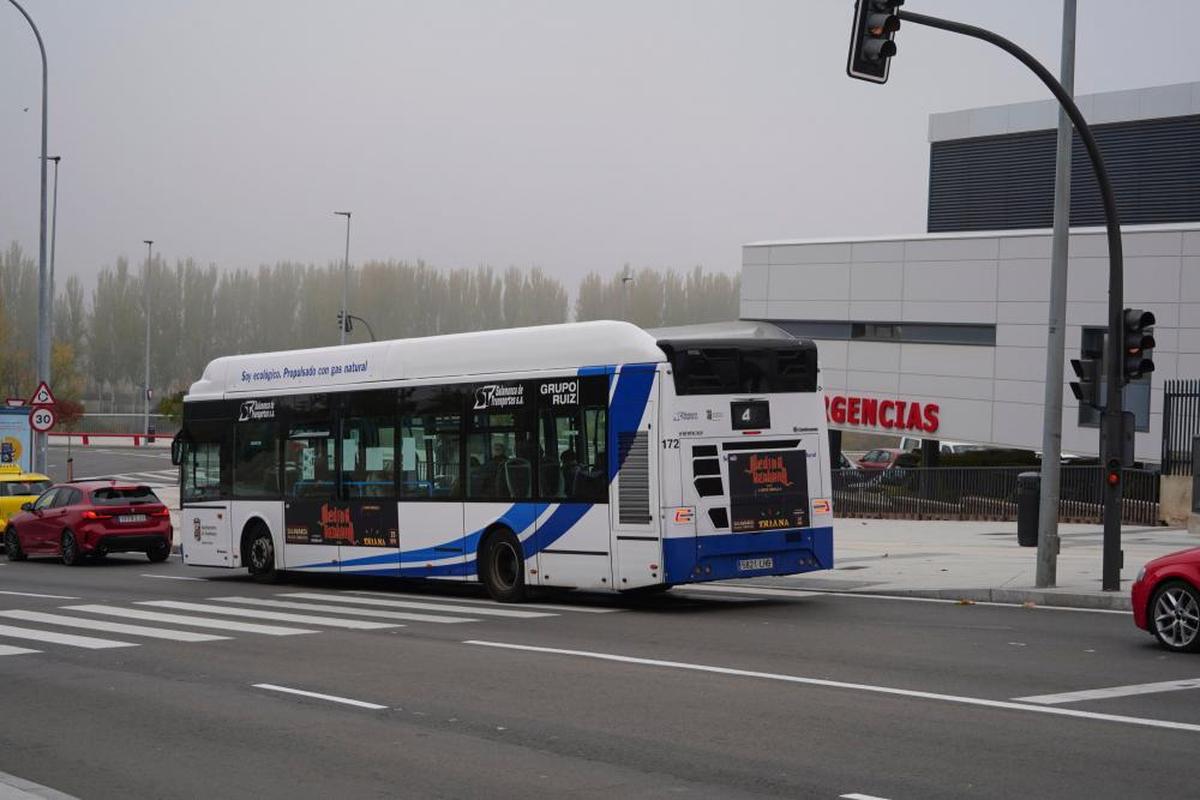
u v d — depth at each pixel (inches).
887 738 357.1
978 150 2044.8
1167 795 294.8
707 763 331.9
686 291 4640.8
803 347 706.2
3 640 593.6
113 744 371.9
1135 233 1700.3
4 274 4630.9
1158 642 542.3
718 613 676.7
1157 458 1675.7
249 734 380.5
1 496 1233.4
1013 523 1374.3
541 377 713.0
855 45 605.0
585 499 688.4
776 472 690.8
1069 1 721.6
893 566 904.9
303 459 869.8
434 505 773.3
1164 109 1823.3
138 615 695.1
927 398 1903.3
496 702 420.8
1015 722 376.8
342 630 617.6
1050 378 728.3
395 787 315.0
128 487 1136.8
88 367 4726.9
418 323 4569.4
